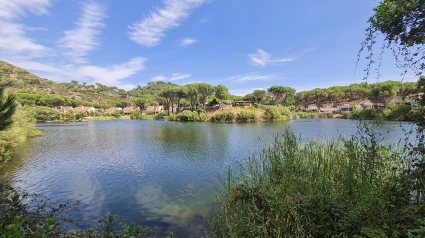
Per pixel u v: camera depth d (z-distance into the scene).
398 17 2.25
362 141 3.21
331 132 20.17
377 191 2.63
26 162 12.04
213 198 6.63
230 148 14.71
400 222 2.09
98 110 82.81
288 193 2.76
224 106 62.12
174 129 30.58
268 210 2.59
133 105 85.25
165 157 12.82
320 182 3.07
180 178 8.86
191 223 5.09
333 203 2.55
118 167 10.84
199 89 57.62
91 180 8.85
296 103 86.62
